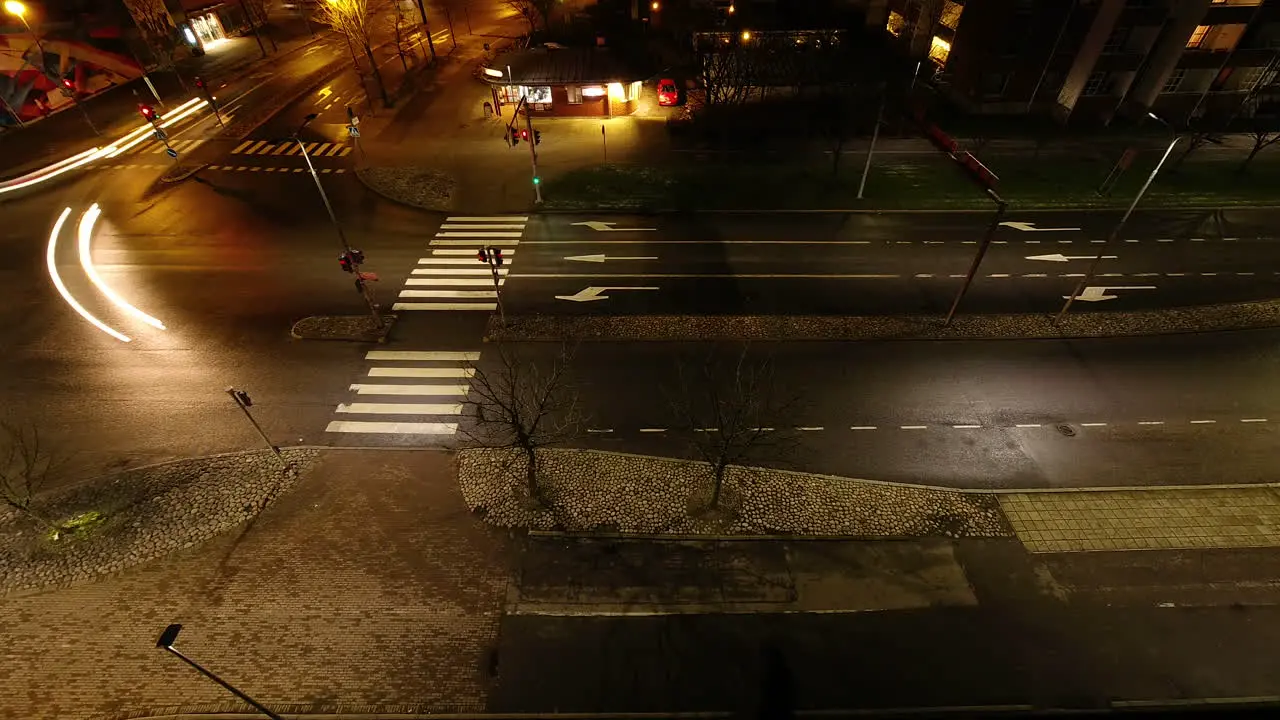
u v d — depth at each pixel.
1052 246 34.56
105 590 18.81
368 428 24.38
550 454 23.16
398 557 19.78
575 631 18.06
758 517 20.97
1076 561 19.88
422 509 21.25
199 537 20.30
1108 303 30.52
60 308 29.92
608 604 18.67
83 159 42.47
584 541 20.25
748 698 16.73
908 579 19.33
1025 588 19.14
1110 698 16.77
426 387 26.16
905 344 28.38
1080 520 21.05
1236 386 26.12
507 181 40.88
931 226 36.44
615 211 37.88
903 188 39.94
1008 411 25.14
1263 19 41.78
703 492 21.77
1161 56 44.72
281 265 33.22
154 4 55.75
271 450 23.39
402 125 48.00
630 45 58.19
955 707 16.56
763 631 18.08
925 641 17.88
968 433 24.19
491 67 48.69
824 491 21.89
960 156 32.53
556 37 62.09
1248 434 24.08
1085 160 42.59
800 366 27.19
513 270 33.06
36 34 46.91
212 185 40.06
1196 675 17.23
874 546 20.19
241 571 19.34
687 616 18.41
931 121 47.62
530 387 26.05
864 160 43.06
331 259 33.81
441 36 67.19
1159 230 35.62
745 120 47.53
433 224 36.84
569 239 35.50
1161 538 20.48
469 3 79.12
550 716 16.38
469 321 29.70
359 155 43.78
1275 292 30.97
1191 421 24.64
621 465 22.77
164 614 18.23
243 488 21.92
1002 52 45.44
